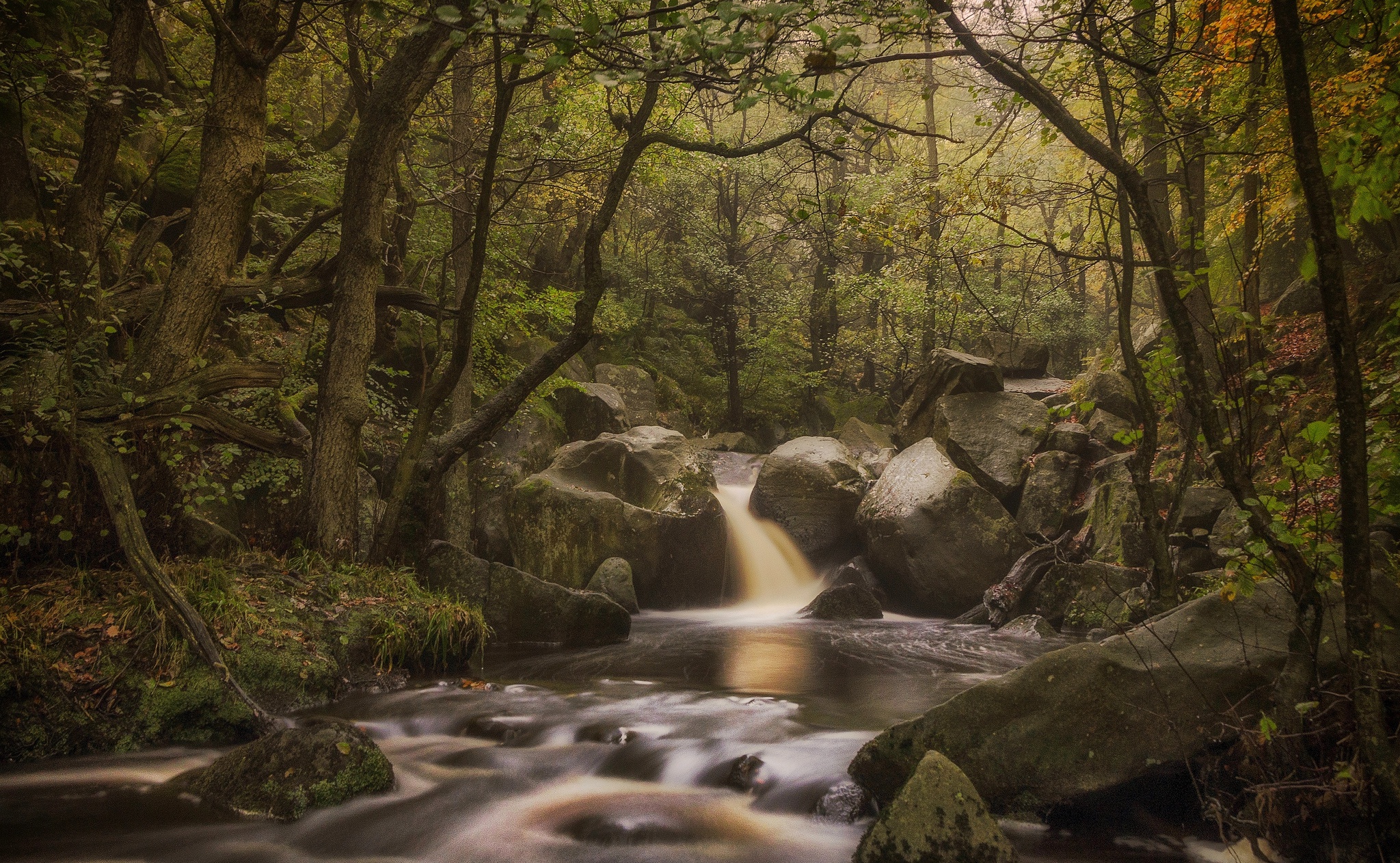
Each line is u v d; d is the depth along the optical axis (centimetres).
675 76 359
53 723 562
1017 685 461
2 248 822
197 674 613
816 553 1476
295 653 683
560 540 1302
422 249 1456
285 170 1283
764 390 2502
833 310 2567
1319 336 1145
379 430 1335
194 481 726
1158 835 437
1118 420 1406
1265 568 393
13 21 788
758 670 861
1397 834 340
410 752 587
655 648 995
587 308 929
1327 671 393
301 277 911
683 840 448
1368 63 551
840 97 545
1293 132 305
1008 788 448
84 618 611
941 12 436
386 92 884
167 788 513
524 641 998
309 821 466
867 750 479
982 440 1418
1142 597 1014
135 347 829
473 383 1447
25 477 654
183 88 1371
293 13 768
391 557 948
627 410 1939
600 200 1536
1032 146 1459
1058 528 1298
